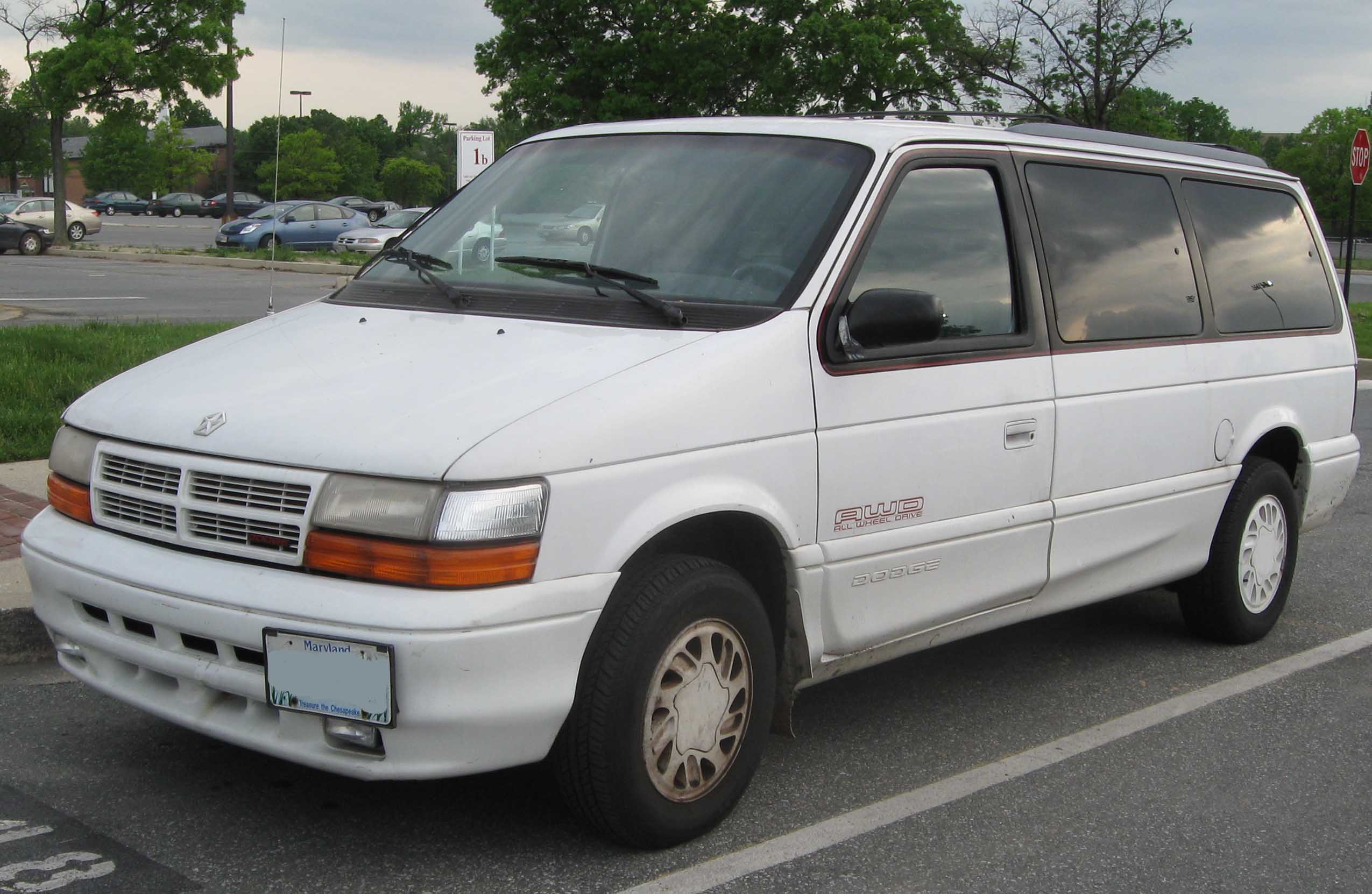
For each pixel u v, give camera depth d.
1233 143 63.25
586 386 3.37
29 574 3.67
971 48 25.92
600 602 3.25
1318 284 6.08
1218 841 3.83
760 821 3.82
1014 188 4.55
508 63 31.94
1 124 78.06
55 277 23.31
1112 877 3.57
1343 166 61.75
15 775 3.94
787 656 3.89
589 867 3.47
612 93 30.91
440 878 3.38
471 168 12.47
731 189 4.16
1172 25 24.12
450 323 3.90
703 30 30.16
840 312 3.85
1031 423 4.40
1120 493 4.83
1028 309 4.47
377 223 33.81
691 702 3.53
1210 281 5.37
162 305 17.70
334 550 3.11
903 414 3.98
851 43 27.67
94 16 30.95
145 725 4.37
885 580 4.01
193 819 3.68
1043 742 4.57
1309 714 4.95
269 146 63.69
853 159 4.14
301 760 3.21
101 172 93.12
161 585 3.27
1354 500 9.20
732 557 3.88
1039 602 4.64
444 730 3.08
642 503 3.33
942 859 3.63
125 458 3.48
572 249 4.17
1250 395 5.47
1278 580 5.86
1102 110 24.61
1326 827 3.95
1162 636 5.92
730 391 3.55
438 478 3.07
